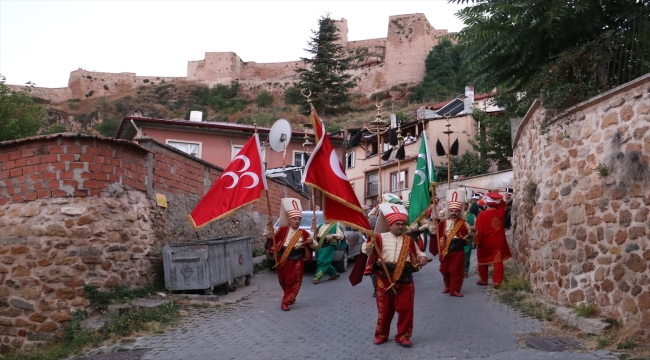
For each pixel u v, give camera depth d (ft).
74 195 35.32
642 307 25.54
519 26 37.96
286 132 48.14
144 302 35.83
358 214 27.61
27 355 31.99
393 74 264.52
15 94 81.51
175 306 36.22
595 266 28.78
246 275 44.52
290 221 36.22
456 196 39.27
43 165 35.53
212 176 53.06
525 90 41.32
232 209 32.42
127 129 94.89
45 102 287.07
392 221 26.81
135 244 38.58
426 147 39.11
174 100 288.71
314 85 144.97
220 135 95.04
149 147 42.32
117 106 278.46
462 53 41.70
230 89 290.97
